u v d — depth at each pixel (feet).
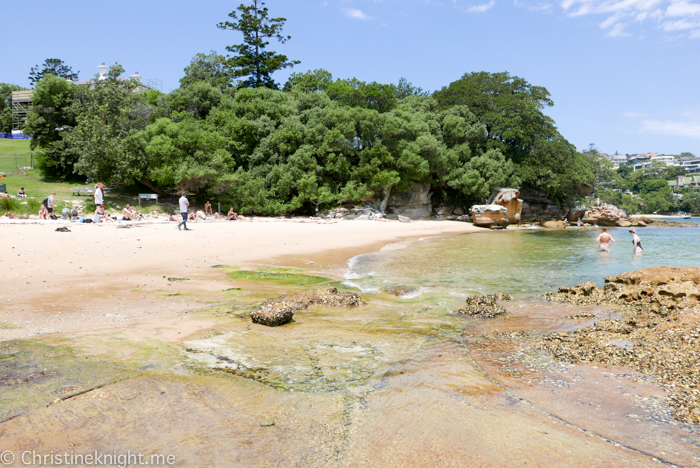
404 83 240.12
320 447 10.89
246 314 25.81
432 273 48.85
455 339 22.59
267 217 138.62
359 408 13.41
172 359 16.89
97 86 150.61
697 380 16.03
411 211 186.39
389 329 24.25
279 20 232.53
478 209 160.04
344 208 151.23
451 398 14.53
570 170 192.95
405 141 167.43
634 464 10.58
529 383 16.22
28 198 105.09
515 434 11.99
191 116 159.22
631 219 196.44
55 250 44.68
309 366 17.21
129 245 53.11
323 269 50.42
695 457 10.97
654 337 21.83
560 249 79.46
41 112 160.15
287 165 149.28
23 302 25.76
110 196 127.34
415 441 11.41
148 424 11.64
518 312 30.07
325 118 156.35
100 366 15.57
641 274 36.91
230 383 14.85
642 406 14.16
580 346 21.04
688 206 462.60
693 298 28.81
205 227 84.99
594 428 12.59
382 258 63.72
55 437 10.73
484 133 192.13
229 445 10.80
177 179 121.29
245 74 228.43
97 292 29.86
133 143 125.18
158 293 30.94
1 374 14.47
